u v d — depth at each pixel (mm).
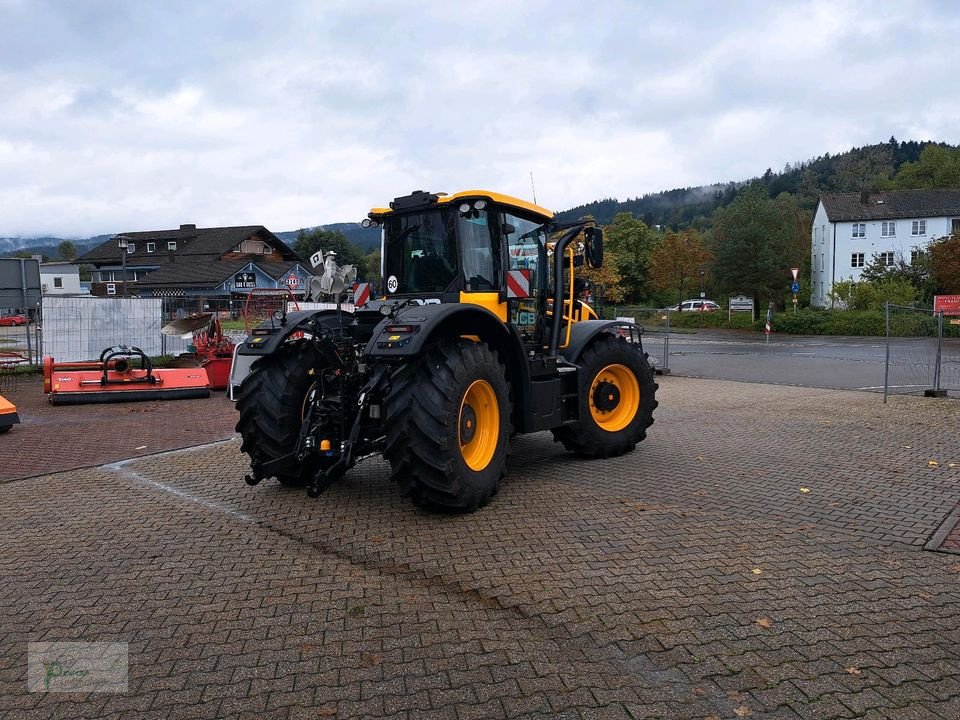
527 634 3035
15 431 8141
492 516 4695
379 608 3322
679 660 2789
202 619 3238
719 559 3840
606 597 3371
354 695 2592
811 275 53656
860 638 2938
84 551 4156
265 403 5164
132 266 56812
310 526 4562
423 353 4664
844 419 8414
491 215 5609
